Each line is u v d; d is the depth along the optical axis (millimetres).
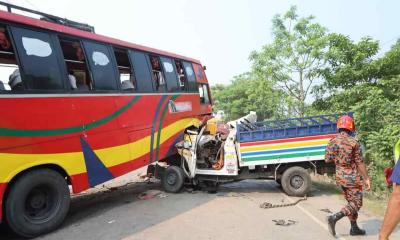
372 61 12875
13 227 5699
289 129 8930
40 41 6277
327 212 7156
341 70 13094
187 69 11242
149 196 9023
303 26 14523
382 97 11250
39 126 5977
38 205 6129
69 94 6586
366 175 5477
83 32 7328
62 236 6035
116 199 8906
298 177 8781
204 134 10125
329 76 13578
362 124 10383
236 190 9773
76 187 6668
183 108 10586
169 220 6766
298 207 7629
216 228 6176
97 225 6594
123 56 8531
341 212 5445
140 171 13727
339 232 5789
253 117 10672
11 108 5562
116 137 7695
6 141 5477
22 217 5773
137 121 8438
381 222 6305
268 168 9328
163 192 9602
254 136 9062
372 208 7289
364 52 13133
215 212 7289
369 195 8680
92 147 7043
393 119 10062
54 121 6250
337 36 13547
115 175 7641
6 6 6141
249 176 9344
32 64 6016
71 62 7293
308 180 8695
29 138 5805
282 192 9336
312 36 14117
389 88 12281
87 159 6918
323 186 10086
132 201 8594
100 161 7234
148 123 8867
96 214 7418
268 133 9008
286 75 14805
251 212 7246
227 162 9289
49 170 6215
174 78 10320
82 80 7262
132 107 8289
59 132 6336
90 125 7008
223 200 8438
